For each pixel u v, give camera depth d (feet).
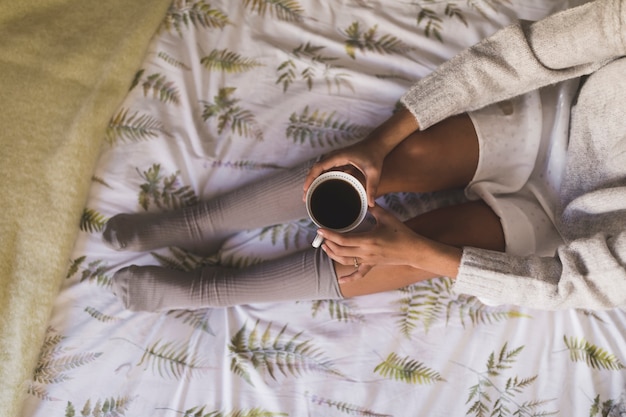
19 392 3.82
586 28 3.07
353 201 3.10
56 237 4.05
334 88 4.48
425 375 4.01
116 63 4.41
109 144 4.31
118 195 4.23
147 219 4.13
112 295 4.11
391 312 4.17
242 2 4.69
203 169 4.29
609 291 3.00
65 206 4.09
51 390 3.90
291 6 4.70
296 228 4.29
